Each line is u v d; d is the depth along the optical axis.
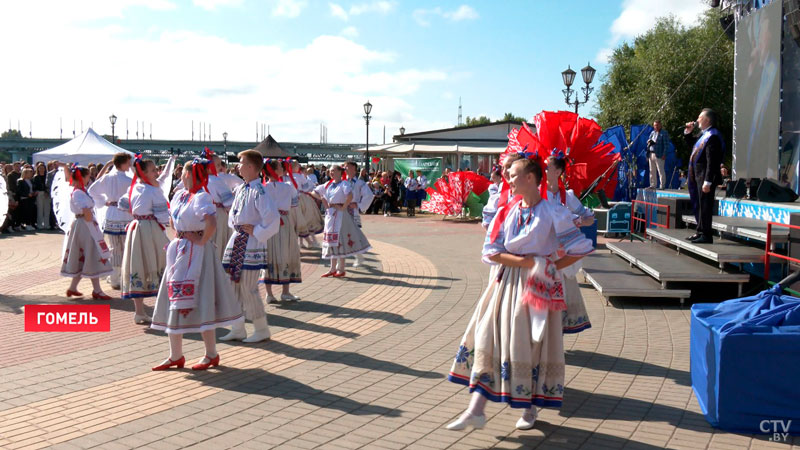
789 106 9.82
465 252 13.84
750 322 4.23
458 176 22.81
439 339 6.60
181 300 5.41
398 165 29.39
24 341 6.56
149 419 4.43
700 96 26.83
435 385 5.17
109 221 9.01
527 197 3.96
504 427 4.27
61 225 8.88
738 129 11.05
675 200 10.98
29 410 4.60
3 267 11.52
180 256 5.44
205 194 5.39
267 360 5.89
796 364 4.04
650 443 3.96
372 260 12.53
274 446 3.97
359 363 5.78
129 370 5.60
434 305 8.28
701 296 8.38
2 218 9.73
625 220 15.84
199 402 4.78
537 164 3.94
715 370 4.21
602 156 7.48
